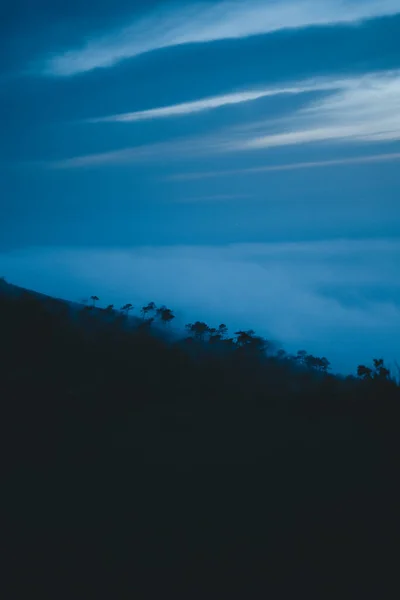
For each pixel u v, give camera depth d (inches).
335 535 165.9
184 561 152.9
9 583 141.6
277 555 156.3
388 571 150.4
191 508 179.9
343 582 146.3
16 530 164.1
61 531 164.9
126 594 139.9
